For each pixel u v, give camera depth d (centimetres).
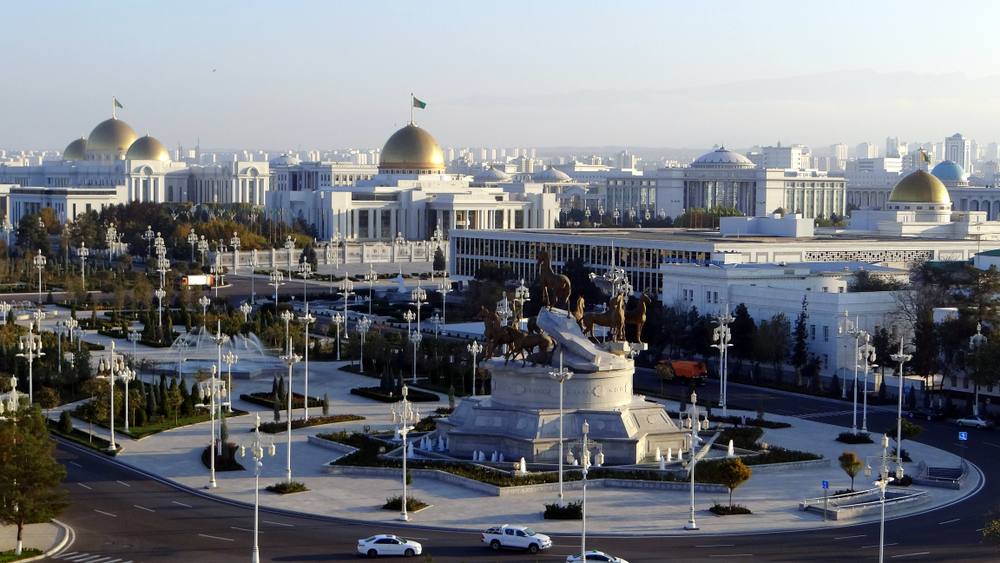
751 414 16762
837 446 14738
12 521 10069
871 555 10088
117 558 9875
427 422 15738
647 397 18050
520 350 13975
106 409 15500
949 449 14712
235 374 19325
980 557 10062
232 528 10844
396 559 9794
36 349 18062
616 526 10962
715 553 10075
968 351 17762
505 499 11975
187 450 14325
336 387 18838
